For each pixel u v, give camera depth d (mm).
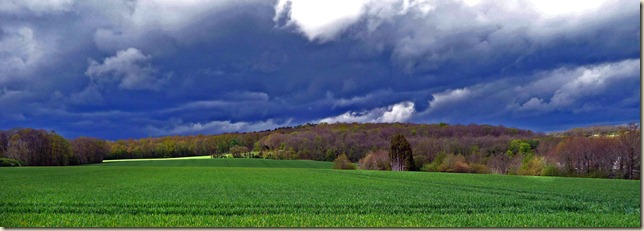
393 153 62469
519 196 24641
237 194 25406
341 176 43625
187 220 17297
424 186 31625
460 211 19422
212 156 81375
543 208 20297
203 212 18875
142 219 17453
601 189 28812
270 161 76000
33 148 58188
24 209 19312
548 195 25266
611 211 19656
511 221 17375
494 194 25719
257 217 17828
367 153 65500
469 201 22406
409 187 30797
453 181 37094
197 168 57844
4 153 56438
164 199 22688
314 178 40469
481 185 32625
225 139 84750
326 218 17656
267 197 23844
